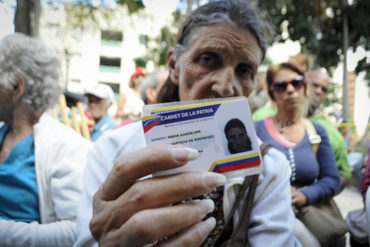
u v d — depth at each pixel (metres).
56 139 1.25
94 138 3.26
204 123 0.68
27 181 1.21
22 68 1.26
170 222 0.55
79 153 1.25
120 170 0.58
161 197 0.56
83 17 5.02
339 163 2.19
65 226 1.14
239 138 0.68
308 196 1.56
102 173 0.91
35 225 1.14
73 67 28.03
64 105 1.98
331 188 1.66
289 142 1.77
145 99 2.65
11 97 1.28
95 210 0.62
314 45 7.36
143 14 5.49
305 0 6.84
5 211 1.20
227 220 0.84
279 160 0.94
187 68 0.96
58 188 1.18
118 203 0.58
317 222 1.58
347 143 4.63
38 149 1.24
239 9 0.95
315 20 7.12
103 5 5.05
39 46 1.34
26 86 1.27
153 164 0.56
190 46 0.97
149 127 0.66
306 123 1.86
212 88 0.91
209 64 0.93
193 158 0.56
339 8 7.35
